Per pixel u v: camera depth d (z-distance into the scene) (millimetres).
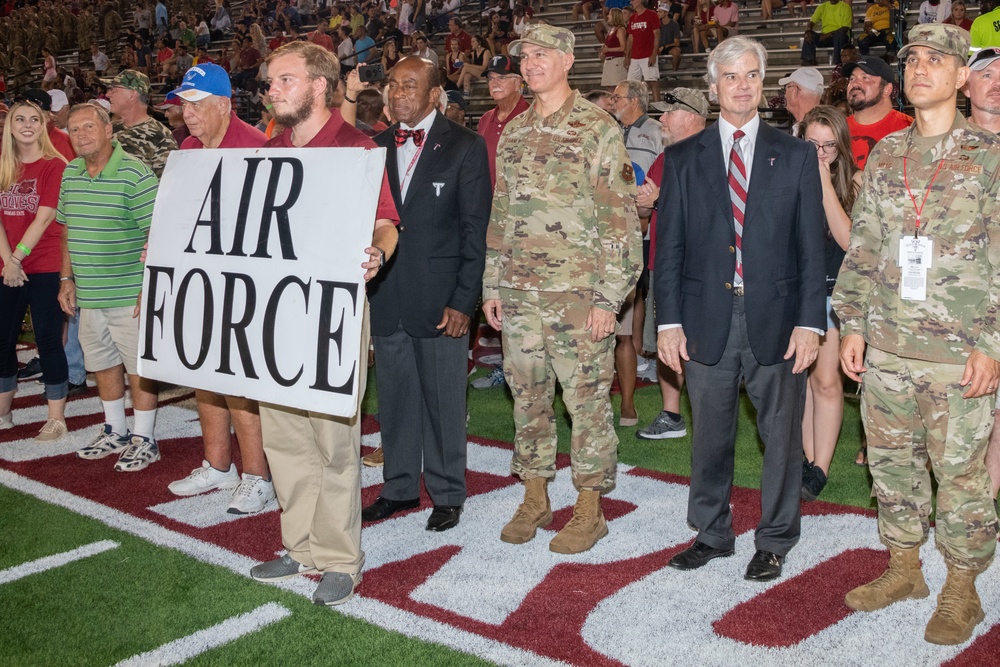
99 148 4641
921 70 2816
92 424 5691
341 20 17234
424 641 3000
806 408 4418
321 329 3035
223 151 3322
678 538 3805
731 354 3354
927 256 2871
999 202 2770
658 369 5238
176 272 3359
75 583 3496
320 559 3326
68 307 4996
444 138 3846
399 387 4039
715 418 3428
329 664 2885
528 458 3865
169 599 3346
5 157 5172
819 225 3258
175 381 3367
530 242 3588
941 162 2873
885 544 3215
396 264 3873
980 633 2996
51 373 5336
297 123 3248
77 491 4508
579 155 3504
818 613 3139
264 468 4270
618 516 4066
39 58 22250
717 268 3307
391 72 3873
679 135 4828
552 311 3590
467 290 3809
